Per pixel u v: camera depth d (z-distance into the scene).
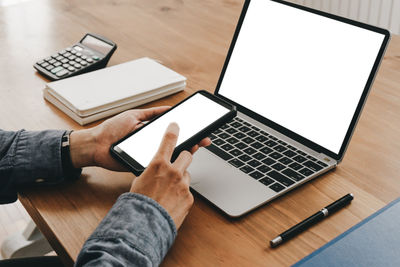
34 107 0.96
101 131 0.75
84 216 0.68
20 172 0.72
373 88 1.04
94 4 1.54
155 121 0.75
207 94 0.78
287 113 0.83
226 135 0.84
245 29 0.92
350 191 0.73
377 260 0.59
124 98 0.94
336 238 0.63
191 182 0.73
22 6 1.49
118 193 0.73
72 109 0.91
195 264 0.60
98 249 0.56
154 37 1.31
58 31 1.32
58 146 0.73
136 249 0.56
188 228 0.66
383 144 0.85
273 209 0.69
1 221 1.66
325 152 0.77
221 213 0.69
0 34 1.29
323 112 0.78
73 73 1.05
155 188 0.62
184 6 1.55
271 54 0.87
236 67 0.92
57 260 0.88
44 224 0.68
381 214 0.67
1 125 0.90
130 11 1.49
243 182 0.72
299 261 0.59
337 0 2.20
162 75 1.03
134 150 0.71
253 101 0.88
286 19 0.86
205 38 1.31
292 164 0.76
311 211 0.69
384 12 2.06
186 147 0.69
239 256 0.61
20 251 1.31
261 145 0.81
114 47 1.11
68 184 0.75
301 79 0.82
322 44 0.80
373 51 0.73
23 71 1.10
